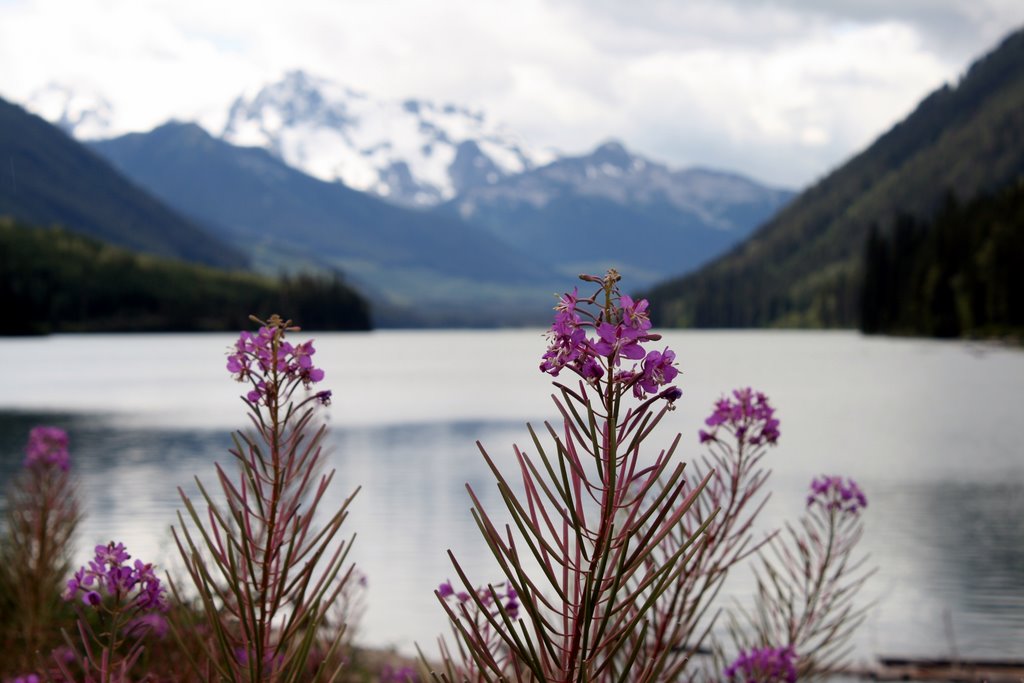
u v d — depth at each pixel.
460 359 153.12
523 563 10.53
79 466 37.00
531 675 3.12
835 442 44.19
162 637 5.33
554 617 6.92
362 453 41.62
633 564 2.98
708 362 120.19
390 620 15.12
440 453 41.38
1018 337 141.38
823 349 156.12
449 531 23.00
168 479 32.59
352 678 10.10
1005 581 17.84
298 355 3.56
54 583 8.57
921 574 18.47
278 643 3.59
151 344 199.12
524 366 129.38
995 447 42.06
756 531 19.28
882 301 181.75
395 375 108.31
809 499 6.61
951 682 12.03
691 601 5.08
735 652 7.71
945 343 154.75
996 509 26.89
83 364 123.69
